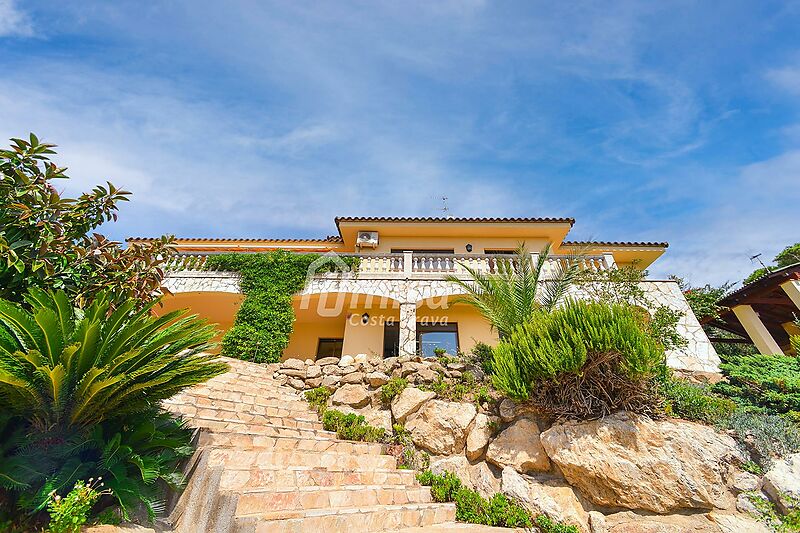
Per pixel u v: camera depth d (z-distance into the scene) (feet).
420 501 18.95
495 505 19.10
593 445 20.51
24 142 16.06
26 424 12.88
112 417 13.93
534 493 20.18
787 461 19.57
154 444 13.88
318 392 29.48
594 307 24.31
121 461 13.00
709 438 20.65
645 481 19.10
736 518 17.93
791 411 23.02
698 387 27.43
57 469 12.12
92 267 17.57
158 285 19.76
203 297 44.93
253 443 19.34
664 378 24.57
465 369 30.40
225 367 15.51
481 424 24.50
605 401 21.85
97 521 11.57
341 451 21.97
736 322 51.67
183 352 17.78
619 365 21.85
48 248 15.55
